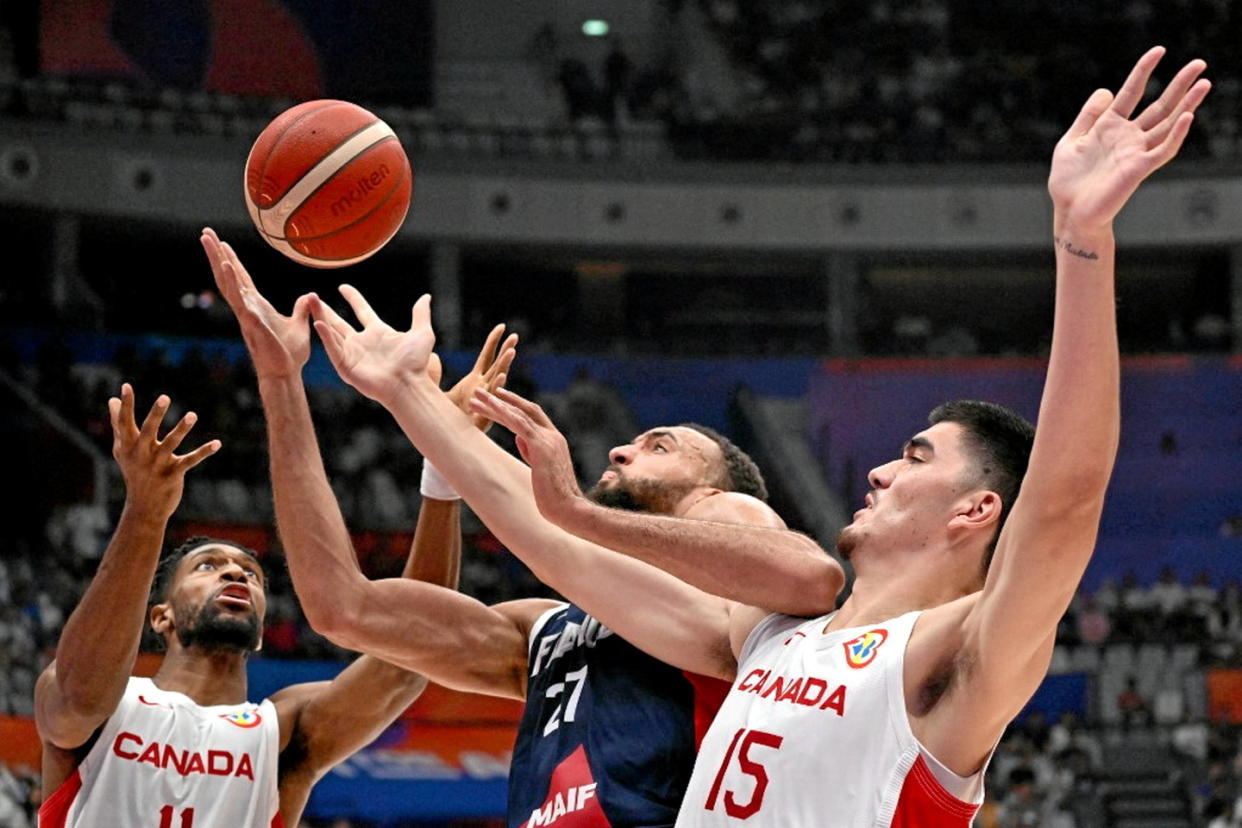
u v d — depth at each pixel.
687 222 29.00
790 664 3.39
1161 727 20.38
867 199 29.25
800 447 27.75
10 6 27.69
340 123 4.25
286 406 4.18
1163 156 2.74
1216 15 31.23
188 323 25.30
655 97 30.44
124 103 27.31
